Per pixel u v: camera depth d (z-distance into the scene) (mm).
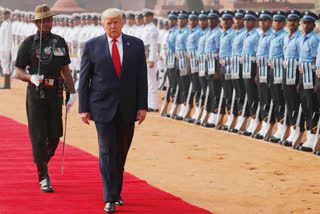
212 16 19297
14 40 37312
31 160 13453
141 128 19375
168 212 9766
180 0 79688
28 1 77562
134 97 9961
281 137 16703
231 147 16250
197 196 11203
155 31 23266
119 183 10055
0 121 19781
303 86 15539
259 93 17391
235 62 18312
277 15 16609
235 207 10555
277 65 16609
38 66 10883
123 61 9867
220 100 19219
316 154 15344
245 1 66375
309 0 65125
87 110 9922
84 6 80188
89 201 10281
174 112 21562
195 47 20297
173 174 12945
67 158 13867
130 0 81250
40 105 10844
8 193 10641
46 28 10945
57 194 10672
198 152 15461
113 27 9844
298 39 15898
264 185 12195
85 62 9945
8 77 30938
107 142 9836
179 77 21250
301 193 11648
